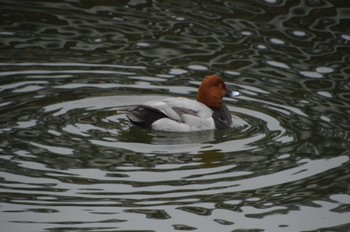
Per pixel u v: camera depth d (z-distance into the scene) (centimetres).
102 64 1606
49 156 1212
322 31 1759
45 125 1327
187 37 1736
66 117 1369
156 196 1106
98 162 1203
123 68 1591
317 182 1162
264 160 1230
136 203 1084
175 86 1521
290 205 1098
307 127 1355
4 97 1434
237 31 1761
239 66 1603
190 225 1037
